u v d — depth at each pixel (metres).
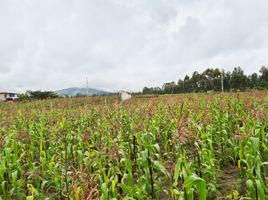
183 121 4.89
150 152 5.25
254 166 4.44
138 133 6.21
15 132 7.37
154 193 4.77
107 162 4.91
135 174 5.73
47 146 8.20
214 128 7.28
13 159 5.83
